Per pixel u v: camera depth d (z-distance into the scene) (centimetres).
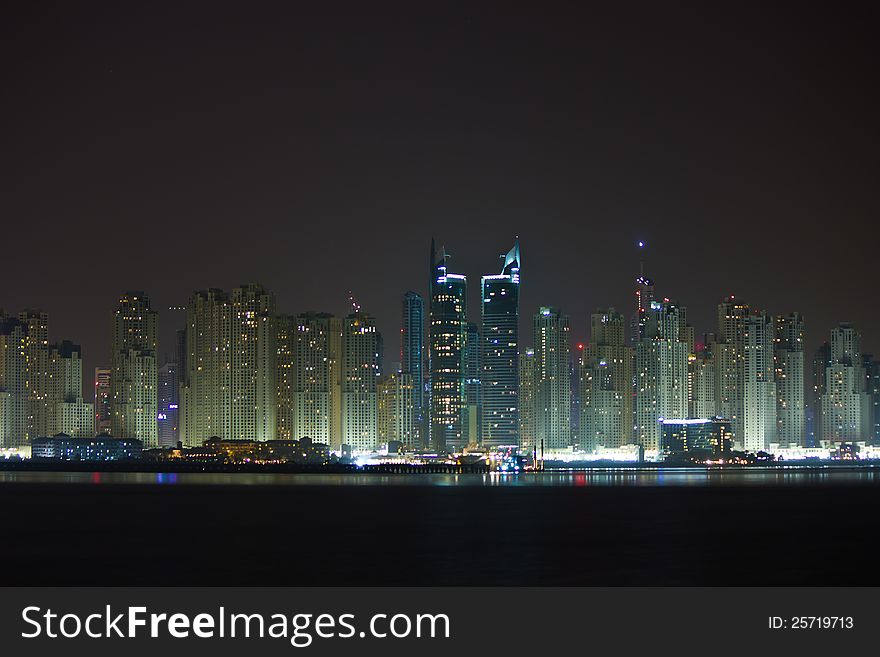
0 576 15350
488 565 16312
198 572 15625
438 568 16000
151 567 16212
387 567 16100
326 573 15512
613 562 16662
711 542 19562
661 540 19912
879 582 14638
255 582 14700
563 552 17975
